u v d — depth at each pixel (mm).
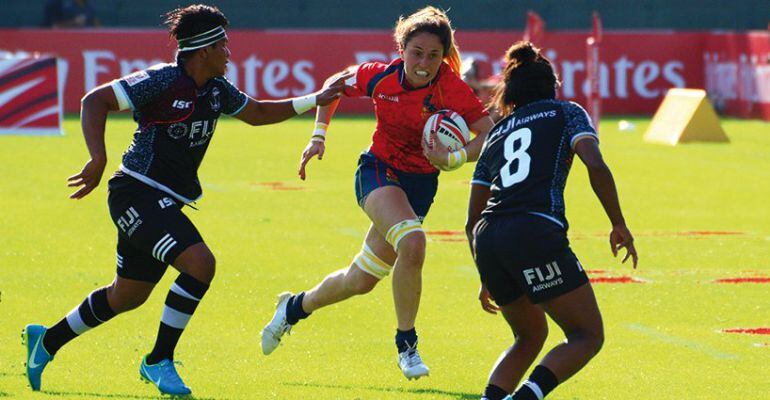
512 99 20891
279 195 55594
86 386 23234
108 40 102500
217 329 29219
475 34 105188
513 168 19984
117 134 82250
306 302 25516
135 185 22250
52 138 80250
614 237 19734
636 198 56406
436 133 23766
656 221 49375
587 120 20031
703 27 126875
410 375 23547
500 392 20516
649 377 24969
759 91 99625
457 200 55062
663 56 106938
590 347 19391
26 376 23953
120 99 21625
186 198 22766
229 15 126312
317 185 59438
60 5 117000
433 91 24078
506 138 20406
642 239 44688
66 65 102438
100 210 49656
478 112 24234
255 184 59531
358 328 29672
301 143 81125
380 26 126812
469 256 40500
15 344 26891
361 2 126812
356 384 24062
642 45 106688
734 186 61125
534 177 19781
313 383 24062
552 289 19438
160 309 31266
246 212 50094
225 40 22156
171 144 22234
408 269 23531
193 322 29953
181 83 21938
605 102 106375
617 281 36375
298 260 39281
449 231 46000
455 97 24109
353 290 25141
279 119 24469
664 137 85062
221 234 44406
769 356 27031
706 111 84312
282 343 27906
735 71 103062
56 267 37094
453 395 23219
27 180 58812
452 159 23609
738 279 36875
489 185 20703
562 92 105500
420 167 24812
